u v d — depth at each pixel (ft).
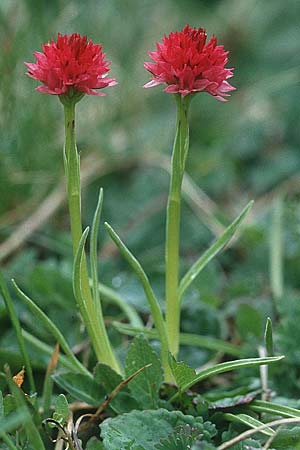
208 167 2.13
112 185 2.11
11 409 1.27
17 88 1.85
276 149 2.26
